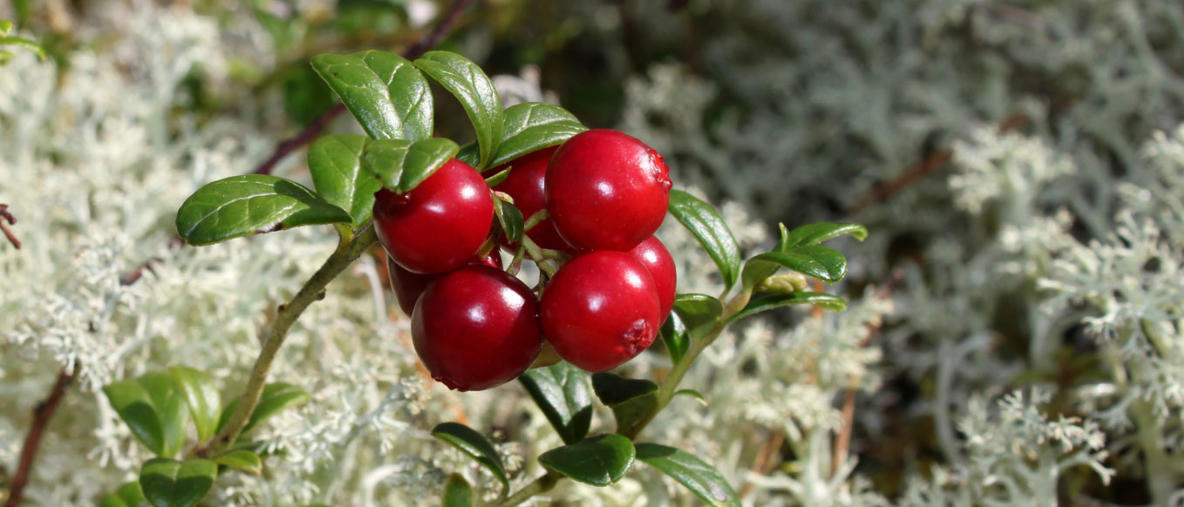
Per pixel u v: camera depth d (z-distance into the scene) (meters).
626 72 0.26
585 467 0.11
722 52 0.26
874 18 0.24
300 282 0.16
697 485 0.11
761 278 0.11
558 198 0.10
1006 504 0.15
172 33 0.20
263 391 0.13
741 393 0.16
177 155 0.20
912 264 0.20
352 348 0.16
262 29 0.25
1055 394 0.16
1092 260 0.15
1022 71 0.23
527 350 0.10
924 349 0.19
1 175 0.17
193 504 0.11
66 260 0.16
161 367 0.15
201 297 0.15
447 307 0.10
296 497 0.14
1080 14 0.22
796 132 0.23
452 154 0.09
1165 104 0.21
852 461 0.16
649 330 0.10
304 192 0.10
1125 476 0.16
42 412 0.14
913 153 0.22
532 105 0.11
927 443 0.18
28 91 0.18
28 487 0.14
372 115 0.10
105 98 0.19
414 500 0.13
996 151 0.19
